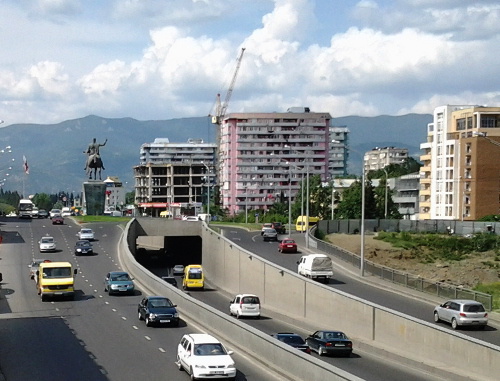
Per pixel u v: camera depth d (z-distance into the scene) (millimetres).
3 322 45656
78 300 55719
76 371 31062
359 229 112812
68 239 100562
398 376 32500
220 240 79188
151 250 127312
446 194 157125
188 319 46438
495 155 150125
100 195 142625
